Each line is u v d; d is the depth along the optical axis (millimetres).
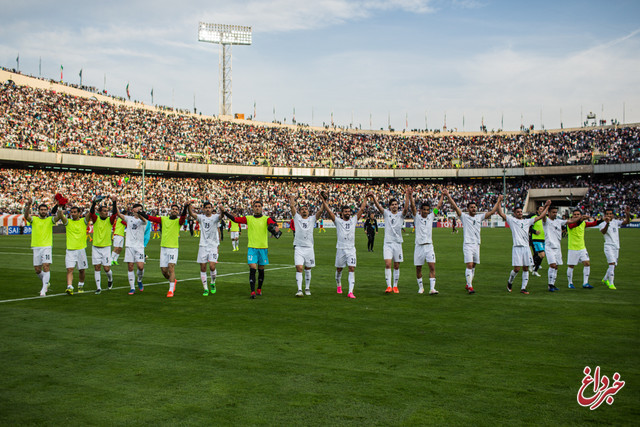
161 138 60594
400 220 12148
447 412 4684
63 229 45406
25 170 50875
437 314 9320
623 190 63031
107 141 54875
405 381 5535
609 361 6242
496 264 18625
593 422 4465
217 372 5883
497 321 8672
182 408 4820
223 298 11297
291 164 66688
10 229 41438
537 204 70312
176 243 11836
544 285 13352
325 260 20547
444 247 27781
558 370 5902
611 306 10109
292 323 8570
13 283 13680
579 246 12633
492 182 72188
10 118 48469
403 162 71875
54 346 7066
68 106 54625
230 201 61719
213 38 71875
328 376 5719
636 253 22891
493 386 5363
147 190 57594
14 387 5406
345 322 8633
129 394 5188
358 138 75500
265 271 16609
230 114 72438
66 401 5008
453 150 74125
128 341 7336
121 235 17844
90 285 13547
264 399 5031
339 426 4395
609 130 69438
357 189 71125
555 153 69812
